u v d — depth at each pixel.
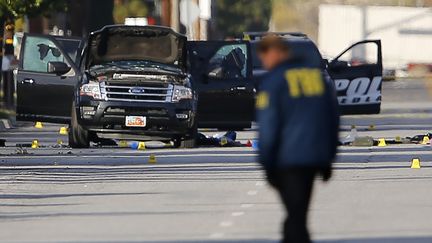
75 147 80.00
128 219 44.94
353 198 50.38
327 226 42.06
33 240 39.91
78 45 86.38
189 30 141.38
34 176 61.81
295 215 33.38
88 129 78.12
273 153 33.34
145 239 39.69
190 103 78.50
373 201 49.31
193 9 141.38
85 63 81.06
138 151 77.44
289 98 33.28
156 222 43.94
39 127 110.94
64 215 46.59
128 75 77.81
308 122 33.25
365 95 107.56
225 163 68.38
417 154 73.88
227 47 89.69
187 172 63.19
